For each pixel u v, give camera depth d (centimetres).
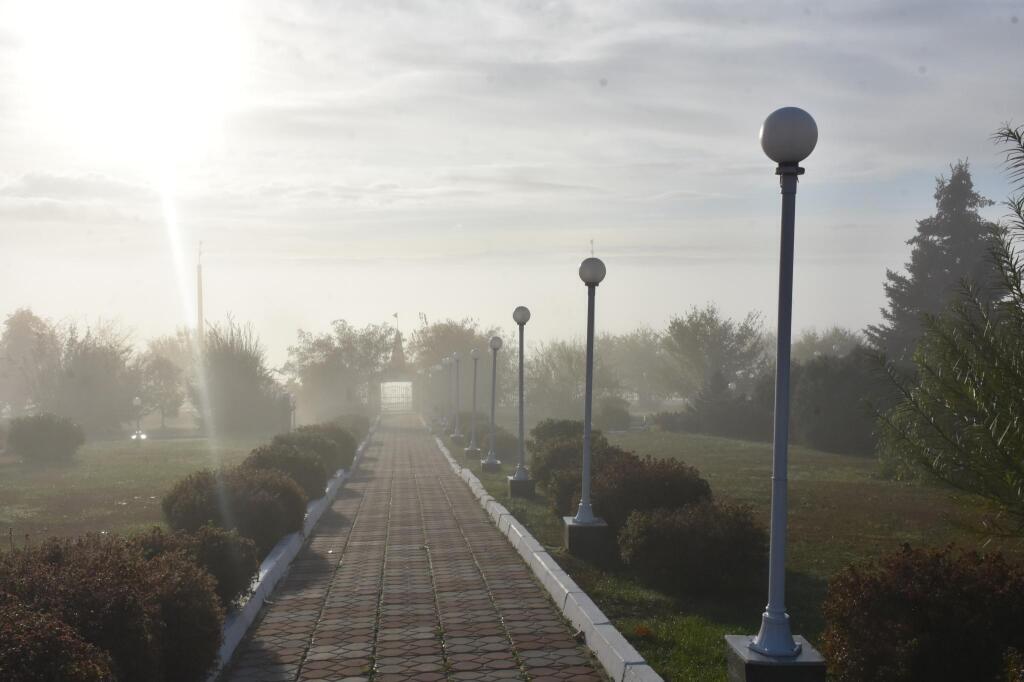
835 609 599
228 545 791
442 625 785
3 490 1909
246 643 736
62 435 2619
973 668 545
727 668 615
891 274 4494
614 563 1064
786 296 571
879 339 4412
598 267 1134
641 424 4559
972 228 4312
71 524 1436
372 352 6356
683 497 1139
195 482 1145
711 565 893
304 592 926
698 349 5288
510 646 718
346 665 675
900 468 1343
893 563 607
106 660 450
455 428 3509
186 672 581
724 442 3459
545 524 1352
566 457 1669
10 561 554
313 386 6194
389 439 3912
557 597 855
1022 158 562
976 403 552
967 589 571
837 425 3031
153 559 638
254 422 4109
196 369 4247
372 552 1165
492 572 1018
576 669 659
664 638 727
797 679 537
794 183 571
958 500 588
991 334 563
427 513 1562
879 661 561
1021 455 532
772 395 3788
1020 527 561
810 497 1747
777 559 563
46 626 427
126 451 3091
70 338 4138
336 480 1966
